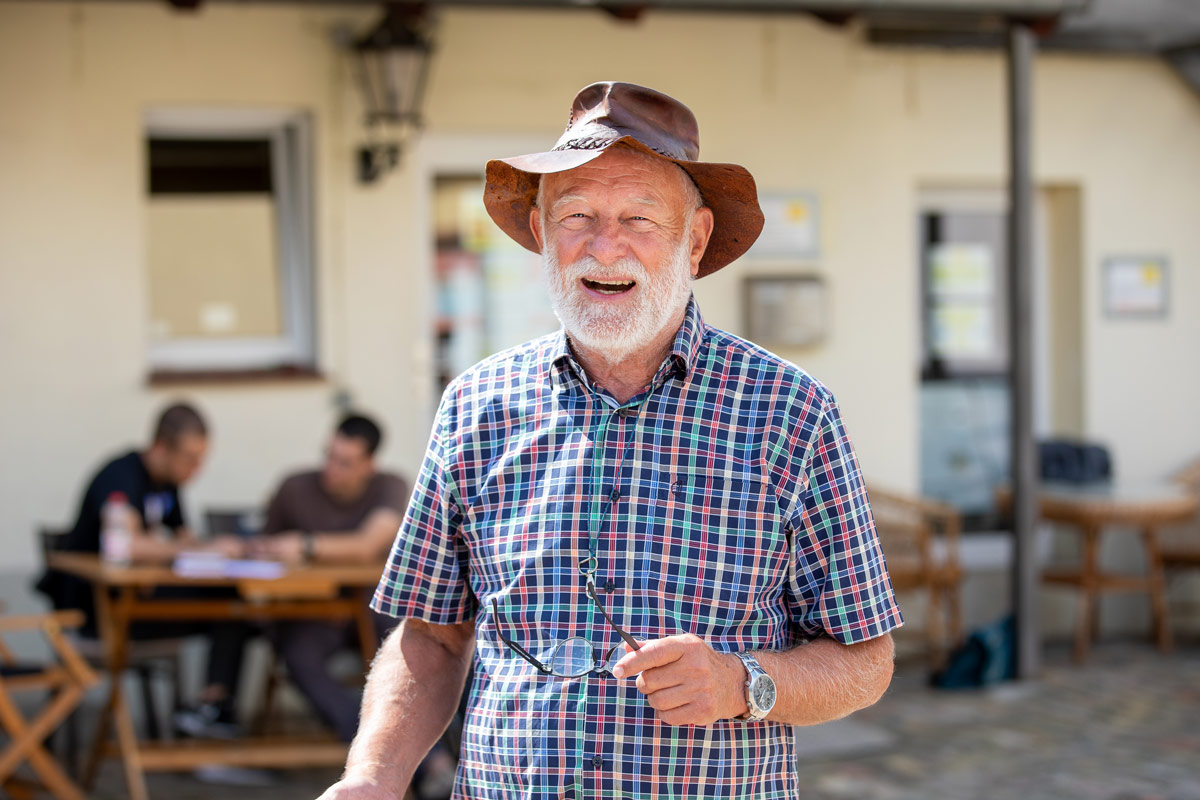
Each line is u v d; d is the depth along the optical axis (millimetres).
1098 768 5105
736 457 1866
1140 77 7504
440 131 6449
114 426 6000
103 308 5992
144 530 4992
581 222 1920
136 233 6031
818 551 1878
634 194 1899
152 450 5102
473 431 1971
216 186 6309
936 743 5441
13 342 5898
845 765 5156
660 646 1688
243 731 5707
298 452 6227
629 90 1947
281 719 5875
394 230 6328
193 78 6078
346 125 6254
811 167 6953
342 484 5188
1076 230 7535
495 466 1943
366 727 1978
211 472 6121
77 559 4824
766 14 5316
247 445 6160
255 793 4879
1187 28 6977
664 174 1925
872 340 7047
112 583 4500
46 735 4812
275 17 6156
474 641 2084
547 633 1851
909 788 4871
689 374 1905
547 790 1811
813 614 1899
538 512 1890
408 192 6340
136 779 4664
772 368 1912
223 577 4441
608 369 1945
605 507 1860
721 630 1829
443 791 4449
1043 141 7391
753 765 1829
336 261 6262
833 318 6996
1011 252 6191
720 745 1811
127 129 6012
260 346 6375
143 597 4816
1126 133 7496
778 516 1857
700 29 6770
